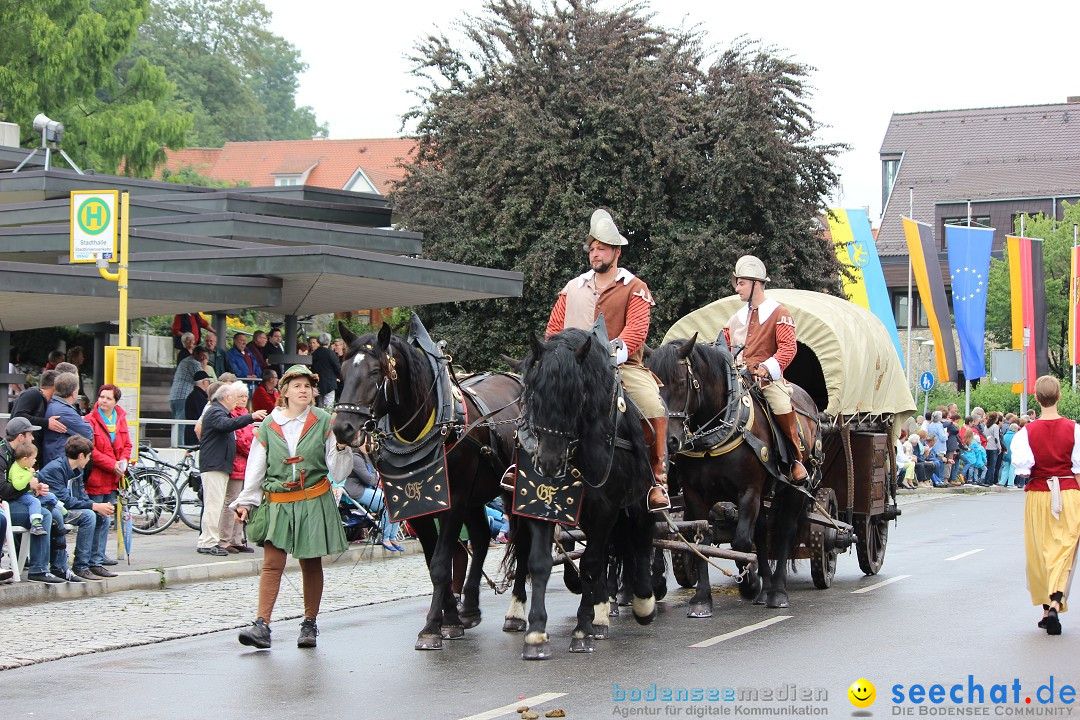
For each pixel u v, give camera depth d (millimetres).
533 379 8047
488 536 9750
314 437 8906
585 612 8727
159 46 81750
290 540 8820
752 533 10312
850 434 12883
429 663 8297
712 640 9094
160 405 23734
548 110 26922
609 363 8578
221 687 7578
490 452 8984
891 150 59438
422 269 19453
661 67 26766
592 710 6824
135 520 15945
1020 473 9664
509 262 27125
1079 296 39469
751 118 26094
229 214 20844
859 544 12930
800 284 27297
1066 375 51656
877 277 33844
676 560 12211
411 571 13594
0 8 38375
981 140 58281
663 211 26297
